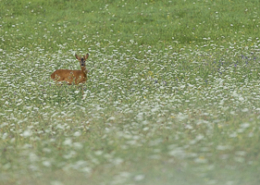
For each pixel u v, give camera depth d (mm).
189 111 21578
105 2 69000
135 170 14250
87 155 15633
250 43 46156
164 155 15227
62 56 42781
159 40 51125
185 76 32219
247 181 13148
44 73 33625
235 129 17531
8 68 36844
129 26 58250
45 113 22453
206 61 37094
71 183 13711
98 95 26891
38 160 15258
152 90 28031
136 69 35906
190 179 13438
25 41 52156
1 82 30969
